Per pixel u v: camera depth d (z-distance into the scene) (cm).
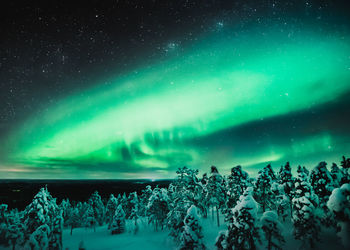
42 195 3212
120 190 15188
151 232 4831
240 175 3500
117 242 4341
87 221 5822
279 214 3819
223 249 2045
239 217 1906
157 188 4891
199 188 3606
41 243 2941
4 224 4169
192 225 2444
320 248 2359
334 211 1820
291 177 3525
